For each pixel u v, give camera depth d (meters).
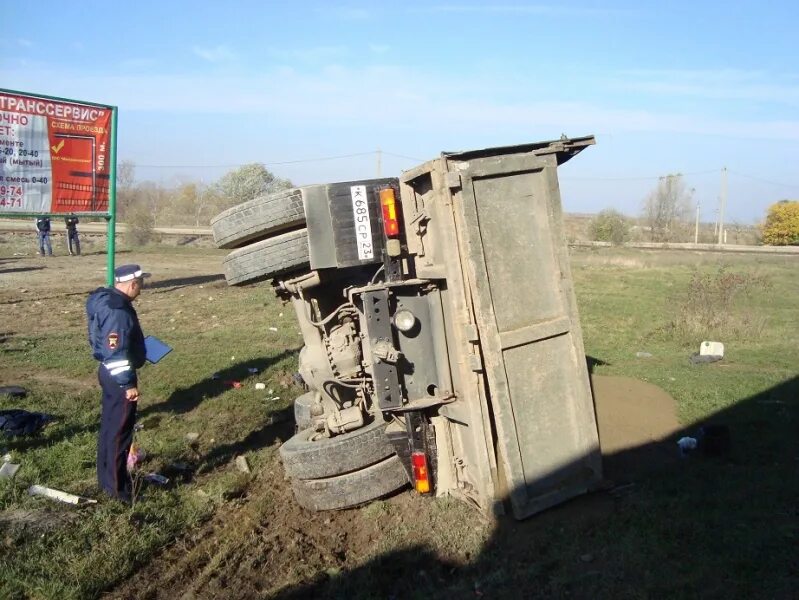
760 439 5.87
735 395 7.34
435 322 5.01
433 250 4.88
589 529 4.39
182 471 6.36
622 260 28.66
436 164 4.57
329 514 5.28
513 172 4.75
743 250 36.06
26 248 34.53
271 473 6.26
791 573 3.60
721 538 4.04
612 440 5.96
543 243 4.88
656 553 3.97
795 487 4.72
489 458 4.70
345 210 5.08
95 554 4.55
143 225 38.59
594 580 3.79
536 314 4.80
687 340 11.40
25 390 8.77
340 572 4.33
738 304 14.58
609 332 12.52
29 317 15.59
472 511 4.84
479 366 4.64
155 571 4.54
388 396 4.82
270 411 8.18
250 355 11.25
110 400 5.41
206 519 5.33
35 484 5.71
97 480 5.74
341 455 5.16
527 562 4.12
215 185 56.09
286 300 6.26
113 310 5.36
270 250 5.47
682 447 5.67
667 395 7.35
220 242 5.70
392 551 4.48
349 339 5.72
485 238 4.63
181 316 15.88
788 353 10.32
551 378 4.82
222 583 4.33
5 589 4.12
